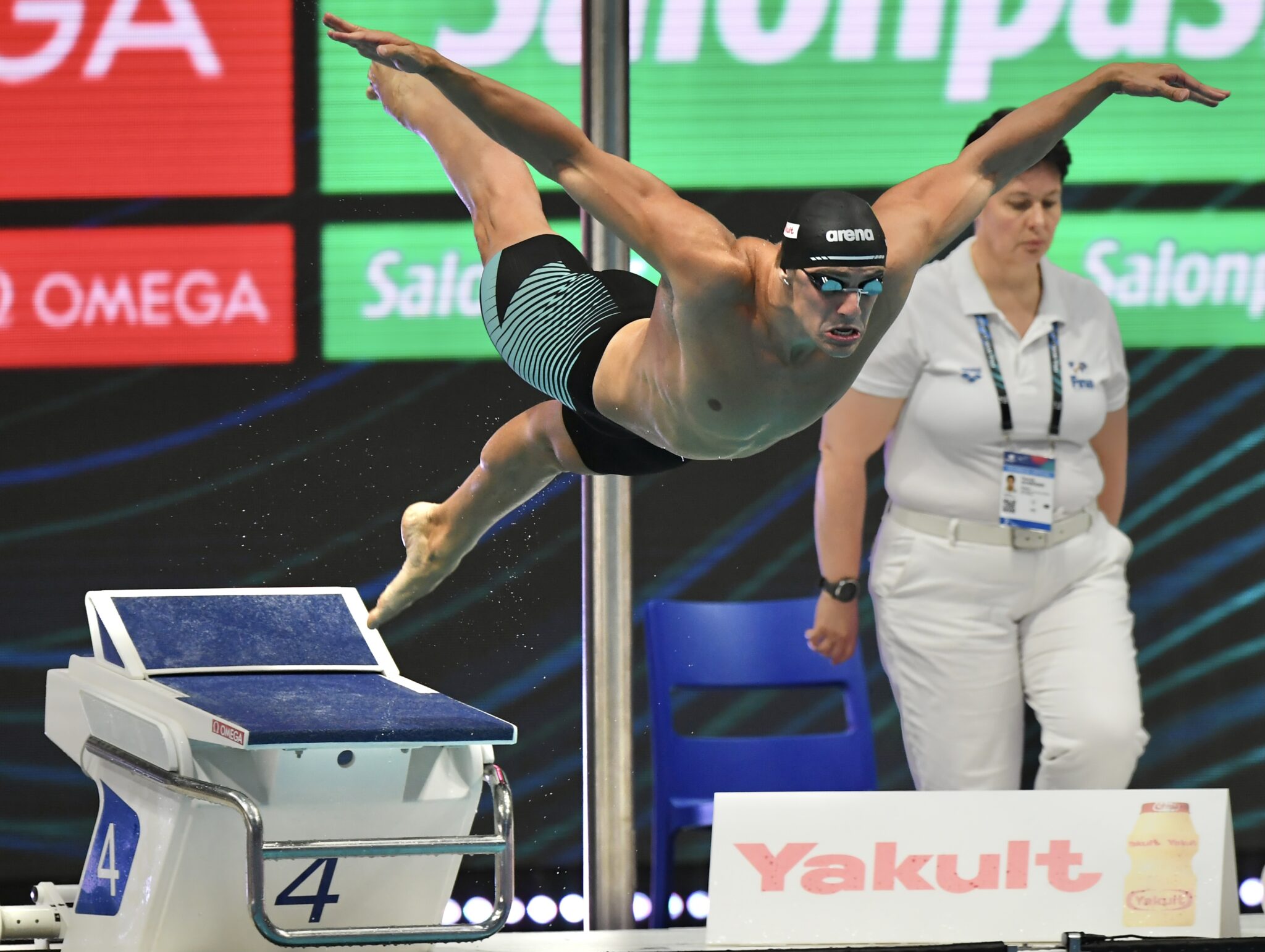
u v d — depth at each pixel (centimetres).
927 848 1375
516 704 2114
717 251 976
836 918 1362
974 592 1598
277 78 2039
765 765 1828
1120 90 1069
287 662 1542
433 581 1481
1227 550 2089
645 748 2111
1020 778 1738
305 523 2086
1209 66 2055
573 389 1170
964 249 1630
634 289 1231
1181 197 2066
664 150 2061
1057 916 1383
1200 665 2091
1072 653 1591
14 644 2039
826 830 1366
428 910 1482
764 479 2108
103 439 2055
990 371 1589
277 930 1276
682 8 2047
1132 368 2080
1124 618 1620
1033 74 2059
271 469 2077
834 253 928
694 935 1602
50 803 2039
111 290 2045
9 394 2042
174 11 2025
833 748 1842
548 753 2114
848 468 1642
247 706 1370
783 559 2112
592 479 1683
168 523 2066
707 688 1828
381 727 1346
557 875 2105
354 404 2081
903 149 2067
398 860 1447
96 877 1485
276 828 1396
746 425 1047
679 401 1052
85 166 2031
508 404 2094
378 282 2070
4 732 2034
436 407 2089
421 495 2097
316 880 1424
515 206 1280
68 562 2052
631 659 1702
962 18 2053
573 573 2120
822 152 2064
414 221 2064
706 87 2058
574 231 2089
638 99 2056
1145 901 1392
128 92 2028
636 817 2116
